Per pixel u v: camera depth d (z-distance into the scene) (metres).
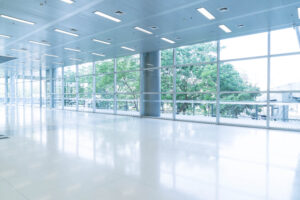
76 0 5.97
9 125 9.55
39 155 4.87
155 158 4.68
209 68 11.02
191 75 11.72
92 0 5.98
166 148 5.54
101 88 16.47
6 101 28.64
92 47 11.80
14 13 6.91
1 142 6.16
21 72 24.02
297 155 4.92
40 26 8.20
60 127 9.04
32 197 2.88
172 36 9.65
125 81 14.78
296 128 8.42
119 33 9.18
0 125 9.55
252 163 4.34
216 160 4.54
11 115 13.92
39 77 22.72
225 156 4.84
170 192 3.05
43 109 19.77
